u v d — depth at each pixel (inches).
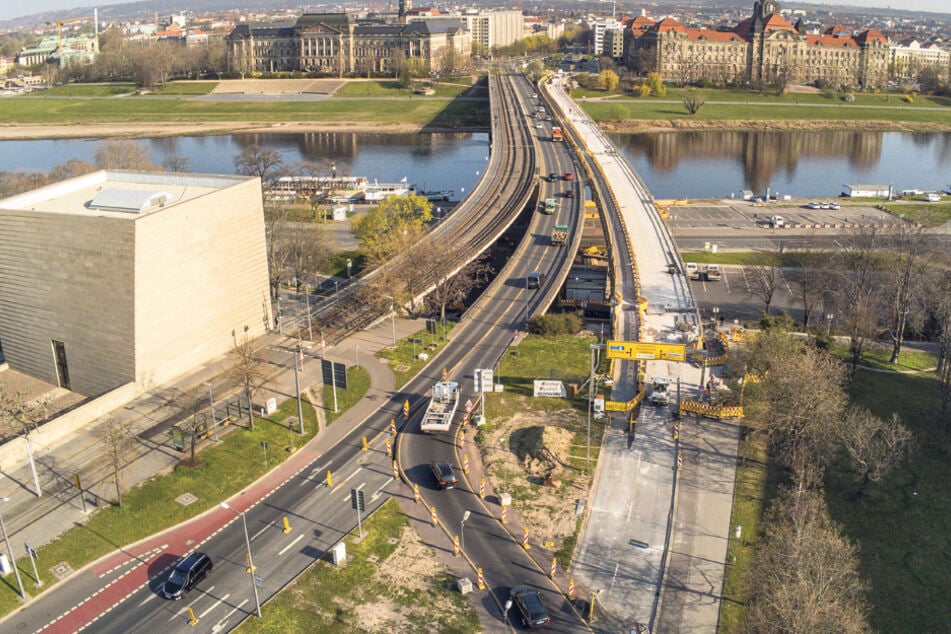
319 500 4589.1
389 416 5506.9
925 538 4409.5
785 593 3326.8
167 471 4835.1
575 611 3769.7
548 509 4512.8
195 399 5674.2
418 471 4867.1
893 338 6688.0
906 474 4970.5
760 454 5098.4
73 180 6771.7
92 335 5792.3
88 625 3690.9
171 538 4274.1
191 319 6053.2
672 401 5738.2
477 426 5378.9
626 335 6766.7
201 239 6008.9
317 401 5708.7
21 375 6323.8
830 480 4911.4
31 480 4763.8
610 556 4153.5
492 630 3651.6
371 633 3629.4
